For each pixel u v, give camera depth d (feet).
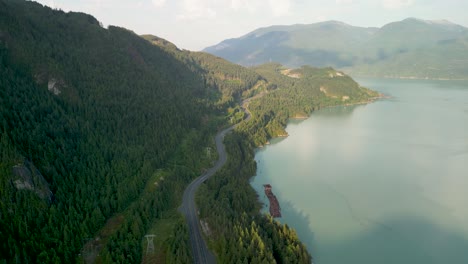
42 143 512.63
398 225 542.16
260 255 396.98
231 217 480.23
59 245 397.80
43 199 435.12
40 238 397.80
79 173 513.45
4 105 517.14
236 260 395.34
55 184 472.85
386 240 505.25
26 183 432.66
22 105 549.13
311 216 566.77
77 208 458.91
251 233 440.04
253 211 565.53
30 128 517.96
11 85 573.33
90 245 426.10
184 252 409.69
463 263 456.04
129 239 438.81
